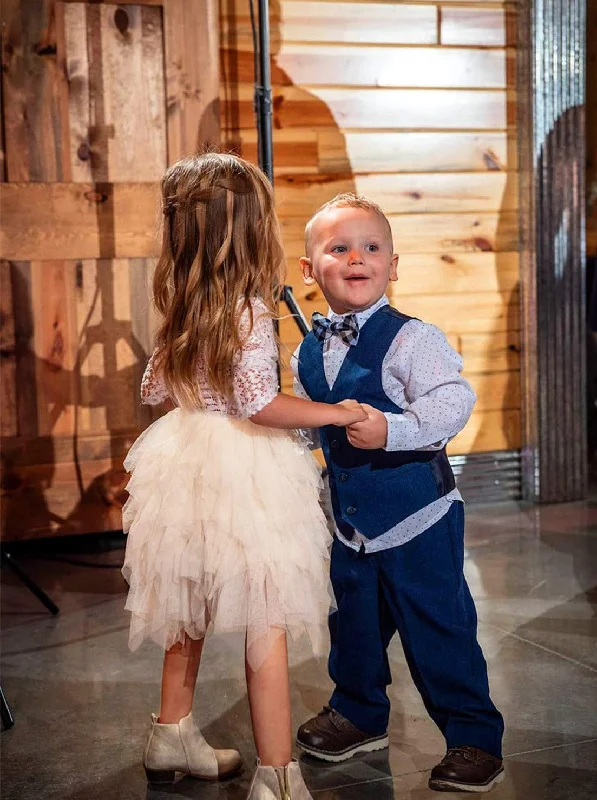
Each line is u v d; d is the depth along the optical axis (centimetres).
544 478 418
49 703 243
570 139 404
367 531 195
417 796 194
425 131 400
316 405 178
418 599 194
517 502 422
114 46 348
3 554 310
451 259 409
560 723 223
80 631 292
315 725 211
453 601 195
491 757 196
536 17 394
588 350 567
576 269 412
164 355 191
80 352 359
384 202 399
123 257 357
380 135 395
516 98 408
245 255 184
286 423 176
